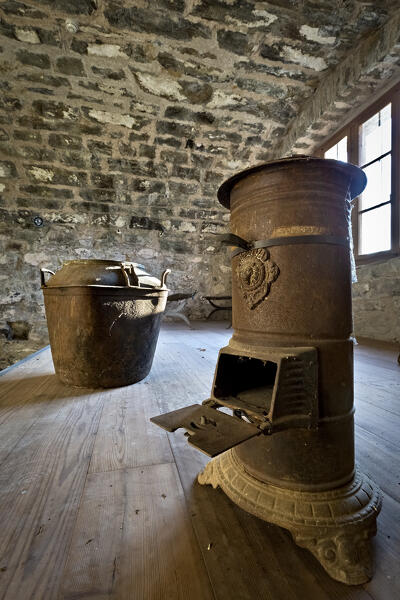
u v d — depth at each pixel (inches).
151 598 21.8
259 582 23.1
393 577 23.4
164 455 42.3
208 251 220.8
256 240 30.2
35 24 101.0
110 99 132.2
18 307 184.1
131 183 178.5
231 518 30.0
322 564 24.2
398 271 114.7
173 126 148.2
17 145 151.4
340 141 142.6
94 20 99.3
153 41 106.7
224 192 36.2
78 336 67.2
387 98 115.9
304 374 27.0
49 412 57.4
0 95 128.4
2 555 25.4
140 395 67.0
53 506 31.6
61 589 22.5
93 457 41.6
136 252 204.1
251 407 28.5
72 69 118.0
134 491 34.3
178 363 96.2
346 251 29.9
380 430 48.2
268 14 97.2
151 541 27.0
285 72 122.1
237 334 33.3
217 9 95.6
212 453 21.0
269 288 29.0
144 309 72.4
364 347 111.7
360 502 28.0
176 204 195.6
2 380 79.0
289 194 28.6
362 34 103.8
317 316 28.2
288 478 28.8
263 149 168.4
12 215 177.2
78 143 153.6
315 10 95.9
